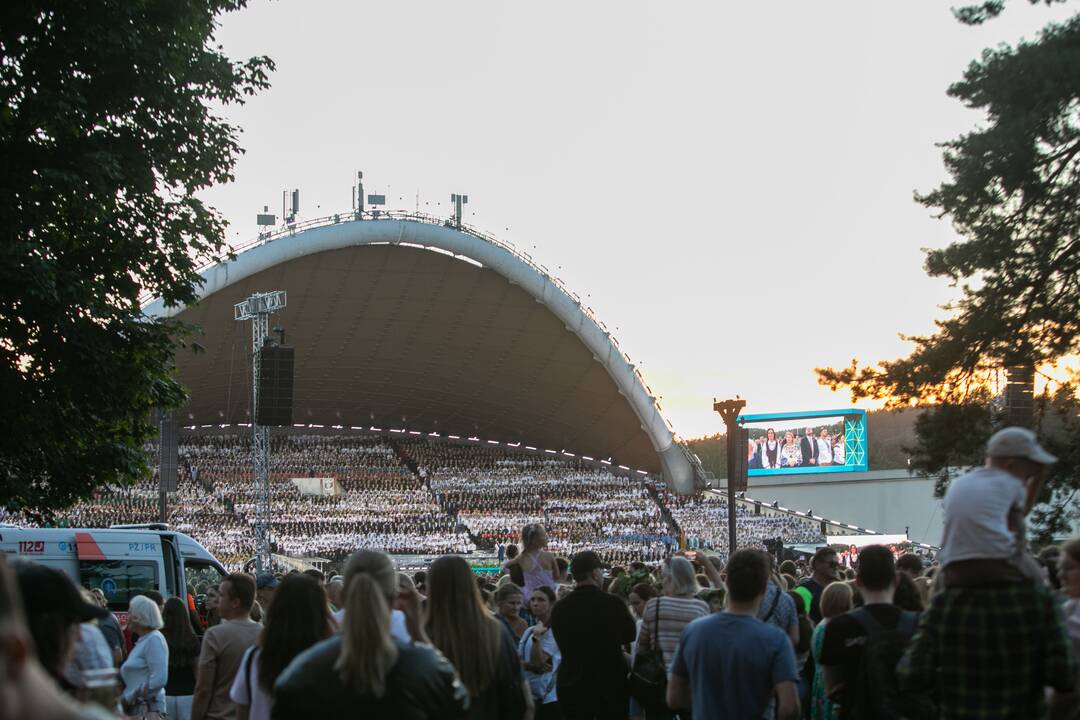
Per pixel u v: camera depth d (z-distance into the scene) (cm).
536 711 1229
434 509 8950
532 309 8044
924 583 1212
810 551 6825
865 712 823
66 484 2662
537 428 9962
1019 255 2573
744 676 827
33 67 2253
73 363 2333
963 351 2683
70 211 2328
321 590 782
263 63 2525
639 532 8644
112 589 2103
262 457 5725
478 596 785
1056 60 2414
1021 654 639
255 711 767
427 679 580
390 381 9325
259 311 5772
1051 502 2661
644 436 9338
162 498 4416
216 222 2577
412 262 7606
